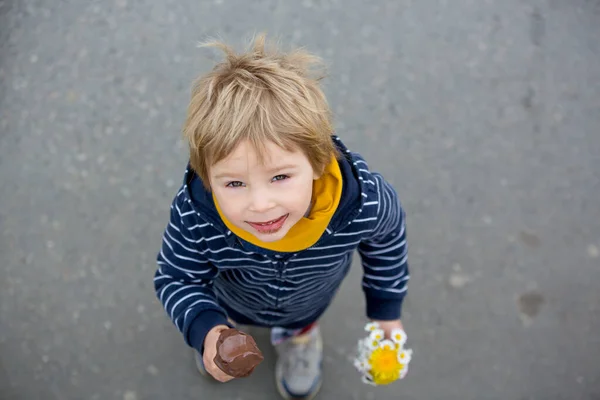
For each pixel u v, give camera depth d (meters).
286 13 2.69
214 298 1.54
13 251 2.25
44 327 2.15
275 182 1.17
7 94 2.49
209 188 1.27
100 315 2.18
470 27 2.68
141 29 2.63
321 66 2.43
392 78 2.57
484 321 2.20
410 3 2.72
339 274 1.61
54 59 2.56
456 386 2.11
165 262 1.48
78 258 2.25
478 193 2.38
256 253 1.36
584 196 2.39
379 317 1.71
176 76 2.54
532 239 2.32
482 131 2.49
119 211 2.32
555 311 2.22
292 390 2.05
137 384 2.09
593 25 2.69
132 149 2.42
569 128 2.50
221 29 2.64
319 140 1.20
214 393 2.08
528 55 2.63
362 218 1.37
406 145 2.45
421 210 2.35
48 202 2.32
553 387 2.11
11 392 2.05
